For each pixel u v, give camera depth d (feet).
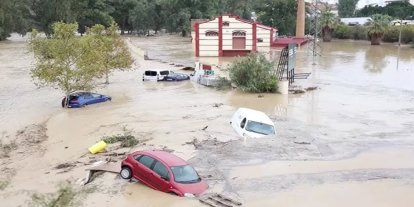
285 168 67.36
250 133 86.53
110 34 157.69
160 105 120.16
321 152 76.64
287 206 53.42
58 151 81.41
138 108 116.16
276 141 82.23
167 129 93.35
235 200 54.39
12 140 90.84
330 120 105.09
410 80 174.60
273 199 55.36
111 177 61.98
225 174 63.98
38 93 138.41
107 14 431.84
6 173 70.49
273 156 73.10
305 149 77.97
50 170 70.23
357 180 62.90
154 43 371.76
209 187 58.70
